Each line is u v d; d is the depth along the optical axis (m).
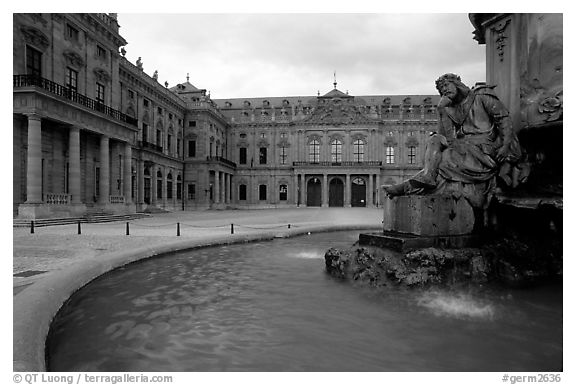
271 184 76.06
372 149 73.81
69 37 30.62
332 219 30.28
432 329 4.91
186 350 4.38
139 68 46.12
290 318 5.46
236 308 5.98
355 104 79.06
